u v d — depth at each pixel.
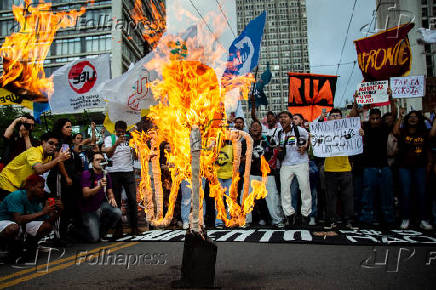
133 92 6.09
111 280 2.89
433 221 5.95
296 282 2.68
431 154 5.91
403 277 2.76
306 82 8.91
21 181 4.64
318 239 4.70
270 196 6.54
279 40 121.50
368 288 2.48
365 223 6.45
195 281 2.59
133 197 5.96
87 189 5.02
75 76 7.12
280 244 4.43
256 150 6.57
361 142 6.07
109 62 7.10
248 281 2.74
